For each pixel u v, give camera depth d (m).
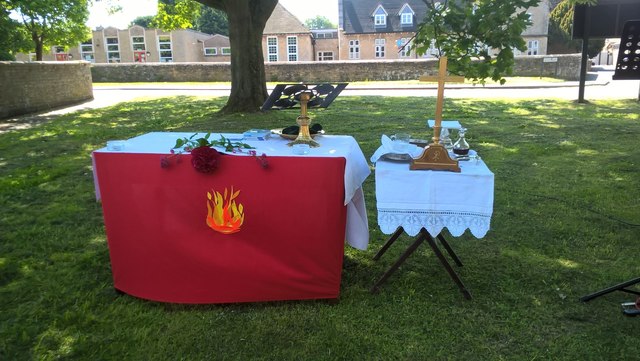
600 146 7.68
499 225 4.50
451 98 15.43
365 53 45.44
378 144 8.00
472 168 3.13
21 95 13.27
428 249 4.00
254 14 12.55
